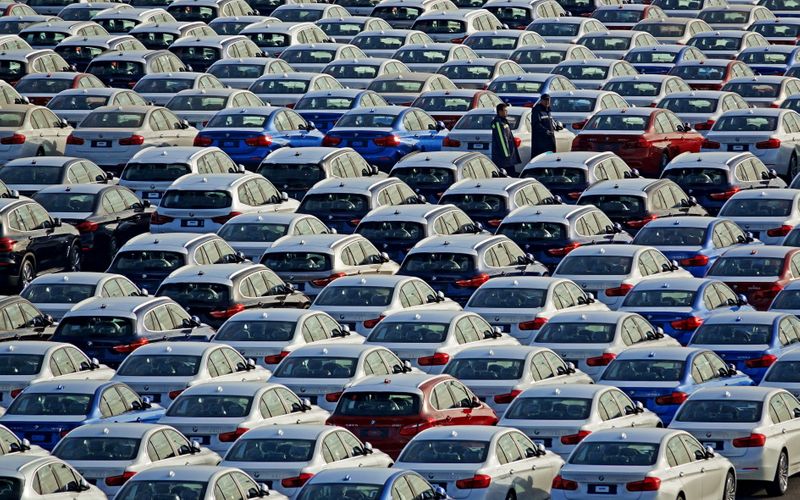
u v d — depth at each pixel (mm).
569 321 85062
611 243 105250
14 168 116125
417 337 83438
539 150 127312
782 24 182250
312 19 184875
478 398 77000
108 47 160500
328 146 128250
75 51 159500
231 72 153750
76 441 65688
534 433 71125
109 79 150125
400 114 130625
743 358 85188
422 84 148625
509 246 99438
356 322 89625
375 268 100000
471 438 65375
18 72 149750
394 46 168500
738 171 121000
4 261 101938
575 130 140625
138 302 86125
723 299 93750
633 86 149625
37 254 104500
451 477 63906
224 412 70875
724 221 107438
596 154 121500
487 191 112062
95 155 126625
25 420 71500
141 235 100875
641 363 79000
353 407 71625
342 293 90750
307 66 162125
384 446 70750
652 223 106688
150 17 176750
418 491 60375
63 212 109875
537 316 88812
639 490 63312
